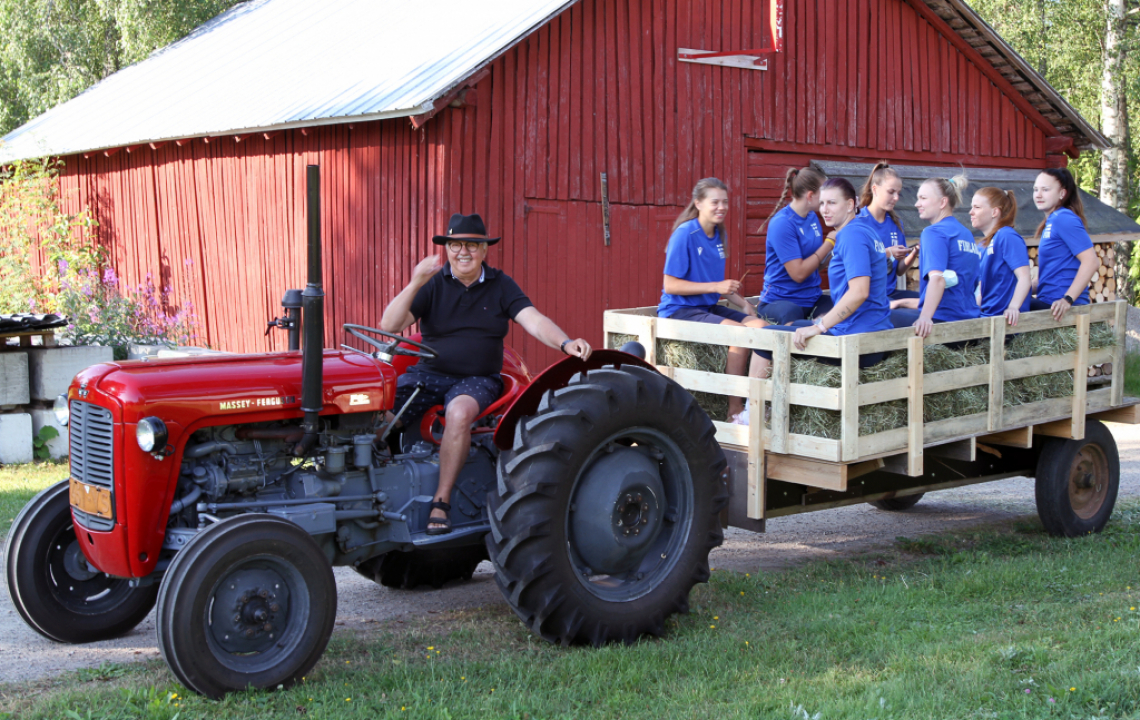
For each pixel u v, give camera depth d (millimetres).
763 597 5242
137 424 3955
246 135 11695
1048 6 22875
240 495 4270
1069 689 3707
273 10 17844
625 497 4570
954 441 5566
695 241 5996
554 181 10516
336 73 11562
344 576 5832
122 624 4668
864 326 5176
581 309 10805
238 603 3850
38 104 23547
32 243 15430
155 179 14055
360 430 4523
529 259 10367
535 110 10320
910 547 6391
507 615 5023
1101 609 4840
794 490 5414
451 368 4941
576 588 4379
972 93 14344
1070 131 15242
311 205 4078
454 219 4855
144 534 4035
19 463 8719
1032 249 13492
